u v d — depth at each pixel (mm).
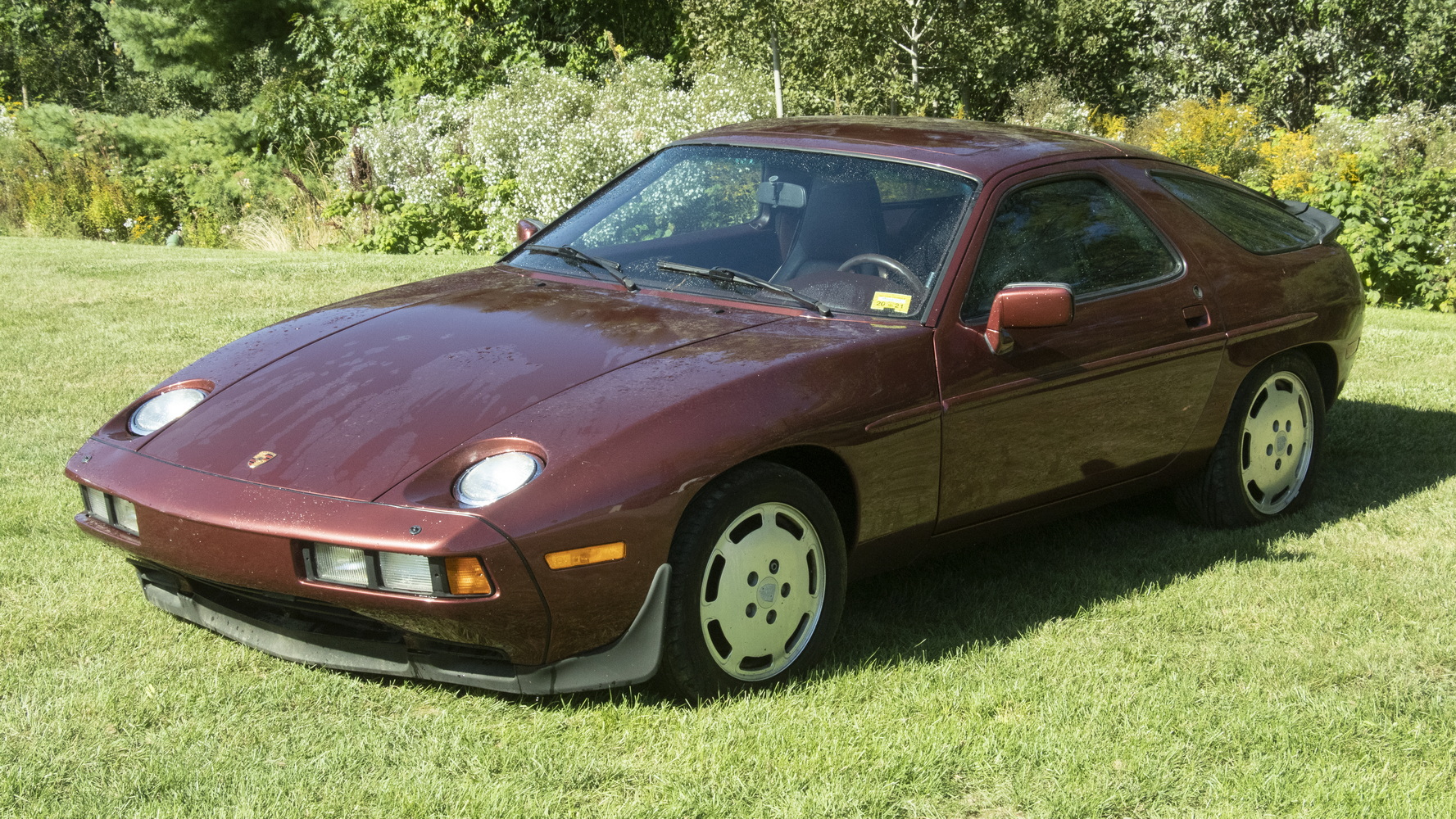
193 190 16953
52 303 8555
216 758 2619
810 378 3053
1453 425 5883
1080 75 37156
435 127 16188
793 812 2482
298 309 8469
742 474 2904
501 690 2824
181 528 2809
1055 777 2664
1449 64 29875
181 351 7039
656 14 24828
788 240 3678
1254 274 4320
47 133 20719
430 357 3189
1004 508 3619
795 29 26234
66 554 3832
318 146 20750
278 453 2881
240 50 32312
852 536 3260
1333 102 31625
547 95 15312
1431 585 3891
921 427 3256
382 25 21859
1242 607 3699
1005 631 3488
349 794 2486
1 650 3133
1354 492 4926
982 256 3523
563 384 2959
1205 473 4383
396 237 14086
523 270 3963
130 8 32812
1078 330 3660
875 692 3059
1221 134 25250
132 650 3150
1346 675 3248
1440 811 2578
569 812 2473
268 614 3012
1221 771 2730
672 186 4051
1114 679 3164
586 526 2666
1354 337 4809
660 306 3484
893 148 3855
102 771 2566
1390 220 12109
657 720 2863
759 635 3012
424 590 2602
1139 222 4062
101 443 3207
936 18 28016
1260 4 32562
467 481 2684
